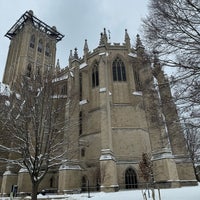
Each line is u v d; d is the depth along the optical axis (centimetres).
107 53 3944
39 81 1980
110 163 2775
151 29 1074
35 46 7244
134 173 3116
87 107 3841
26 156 1720
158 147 2800
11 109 1852
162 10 1044
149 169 2347
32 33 7388
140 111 3547
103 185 2681
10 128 1839
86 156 3441
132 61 1294
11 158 3334
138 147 3297
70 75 3859
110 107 3544
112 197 1977
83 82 4134
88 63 4191
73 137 2992
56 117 2017
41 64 7150
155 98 1143
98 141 3400
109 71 3853
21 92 1938
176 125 1137
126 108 3588
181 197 1522
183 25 1013
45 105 1852
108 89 3478
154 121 1189
